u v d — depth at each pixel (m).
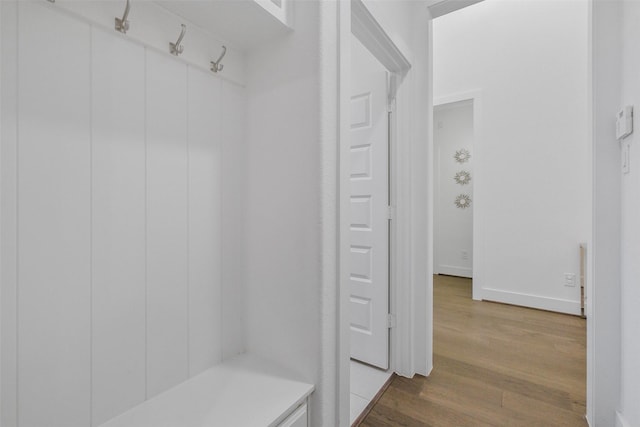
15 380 0.66
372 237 1.97
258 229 1.14
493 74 3.38
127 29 0.82
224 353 1.12
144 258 0.88
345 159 1.09
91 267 0.77
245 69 1.18
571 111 2.98
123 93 0.83
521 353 2.13
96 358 0.78
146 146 0.88
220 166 1.10
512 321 2.76
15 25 0.65
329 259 1.03
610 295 1.34
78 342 0.75
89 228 0.77
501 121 3.33
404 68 1.86
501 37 3.33
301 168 1.03
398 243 1.90
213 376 1.02
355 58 2.03
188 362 1.00
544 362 2.01
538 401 1.60
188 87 0.99
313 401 1.00
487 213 3.40
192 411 0.85
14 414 0.66
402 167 1.88
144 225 0.88
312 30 1.00
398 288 1.89
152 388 0.90
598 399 1.36
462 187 4.75
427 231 1.86
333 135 1.05
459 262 4.78
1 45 0.63
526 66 3.20
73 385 0.74
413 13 1.86
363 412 1.52
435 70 3.76
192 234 1.01
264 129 1.13
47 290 0.70
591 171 1.40
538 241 3.13
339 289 1.06
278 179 1.09
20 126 0.66
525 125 3.20
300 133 1.03
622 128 1.21
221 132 1.10
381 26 1.45
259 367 1.08
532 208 3.17
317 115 0.99
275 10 0.96
